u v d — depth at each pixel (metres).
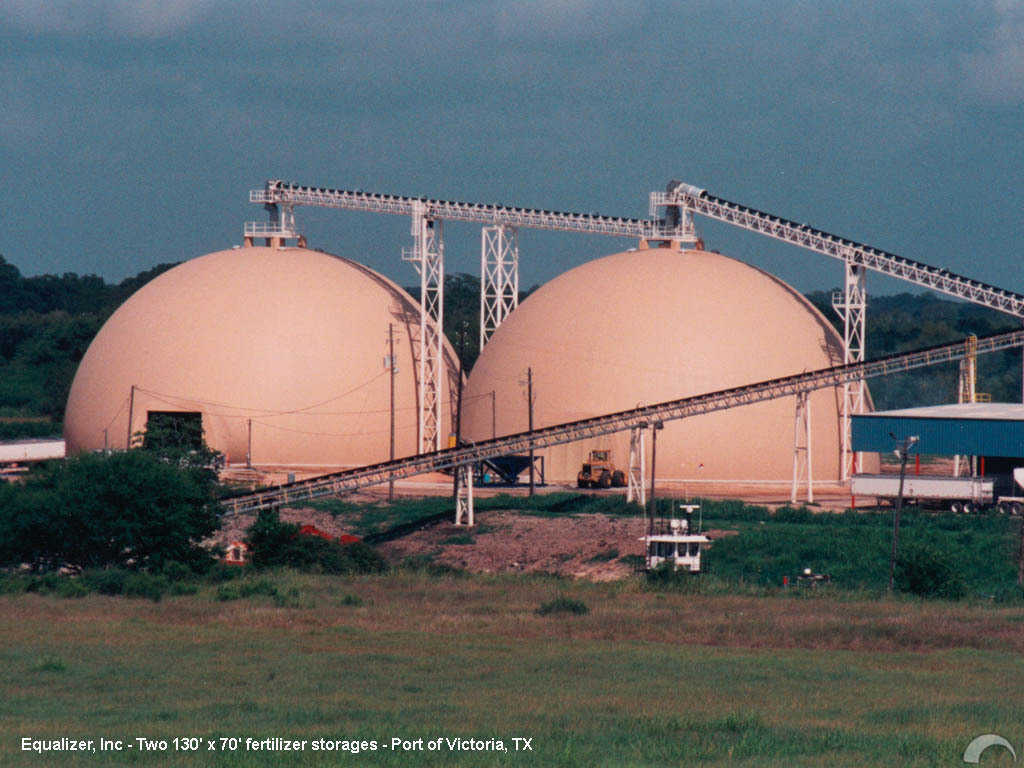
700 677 68.06
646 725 54.84
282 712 58.47
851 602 100.62
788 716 57.88
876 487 156.88
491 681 66.62
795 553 124.75
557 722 55.75
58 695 63.25
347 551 125.56
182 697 62.53
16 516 117.62
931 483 154.12
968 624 87.00
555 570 128.38
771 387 159.62
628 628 84.25
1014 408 170.75
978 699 62.59
